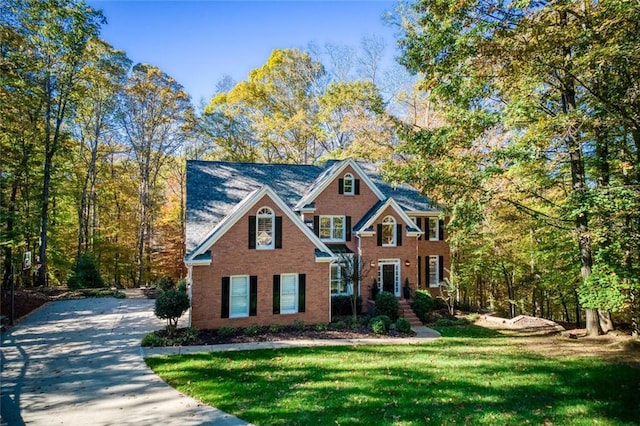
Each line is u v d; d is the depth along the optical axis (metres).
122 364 13.66
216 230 19.25
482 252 25.50
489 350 15.44
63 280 40.47
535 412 9.22
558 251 20.80
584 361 13.11
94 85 32.38
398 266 25.98
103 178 39.81
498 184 16.41
